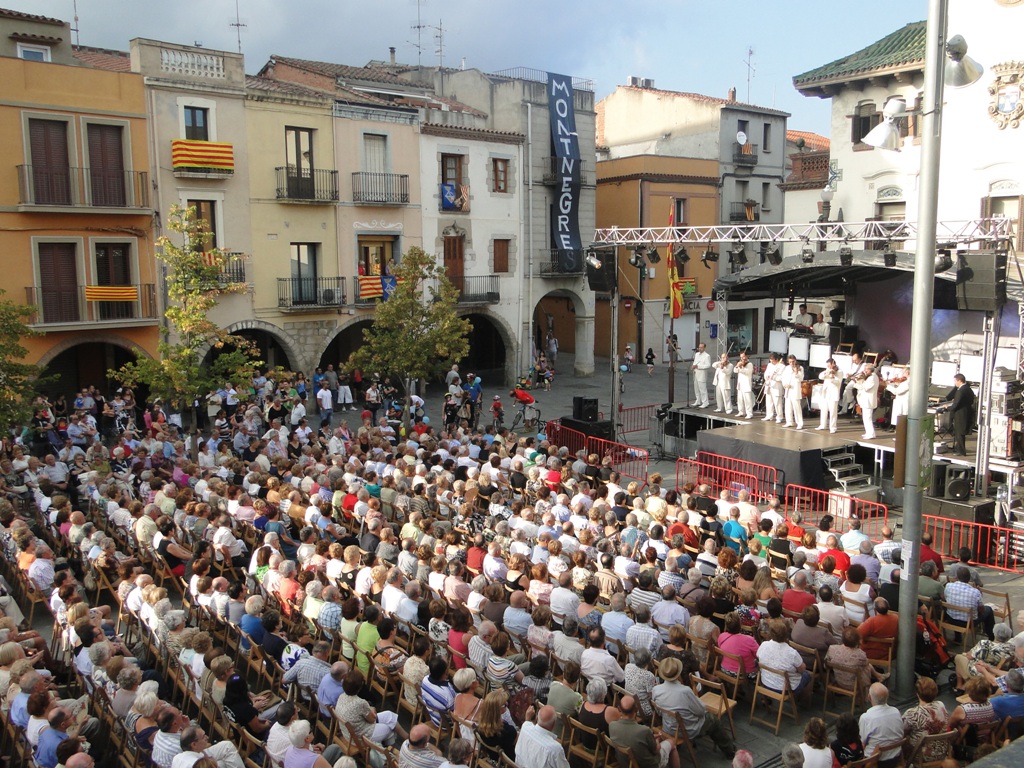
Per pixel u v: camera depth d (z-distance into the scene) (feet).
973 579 39.52
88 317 83.97
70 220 82.53
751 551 41.68
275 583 37.06
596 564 39.91
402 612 34.55
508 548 40.60
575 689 31.48
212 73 90.17
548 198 124.98
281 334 98.89
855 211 90.02
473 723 26.76
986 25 74.13
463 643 31.81
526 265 122.72
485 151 116.26
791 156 110.01
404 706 30.27
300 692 30.14
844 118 89.86
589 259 81.51
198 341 68.90
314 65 114.52
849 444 66.39
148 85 85.87
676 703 28.02
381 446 65.16
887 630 34.09
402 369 82.94
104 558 39.55
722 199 150.71
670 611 33.55
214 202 92.07
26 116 79.05
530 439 69.62
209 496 47.37
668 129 157.07
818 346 82.99
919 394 33.55
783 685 30.76
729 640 31.71
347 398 100.58
